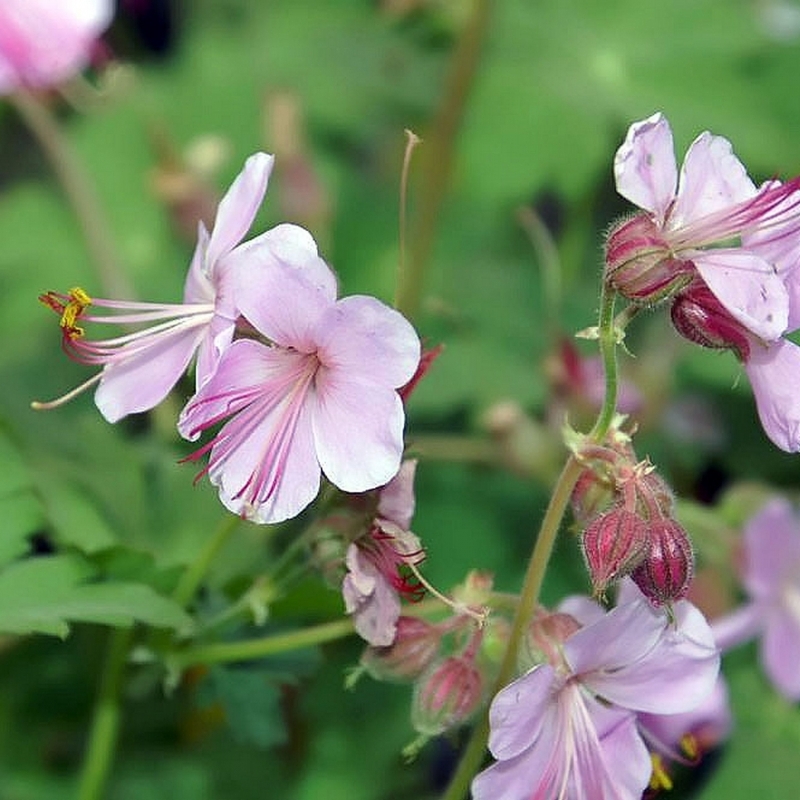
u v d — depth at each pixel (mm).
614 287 299
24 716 427
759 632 404
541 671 294
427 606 331
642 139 299
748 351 300
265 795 425
